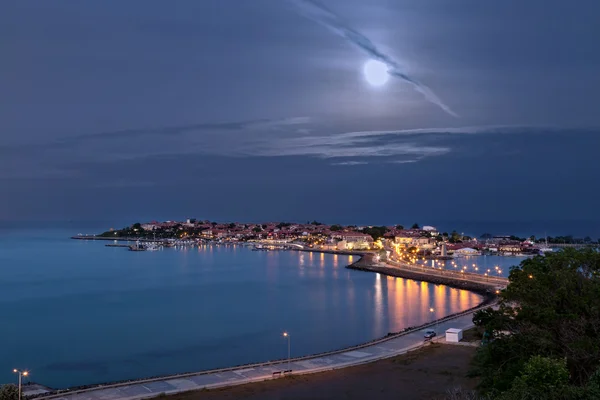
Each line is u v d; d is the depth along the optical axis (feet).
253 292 631.56
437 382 224.74
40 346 361.71
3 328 424.46
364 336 372.79
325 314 466.70
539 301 165.48
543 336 155.74
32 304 555.28
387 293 596.70
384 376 234.58
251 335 384.27
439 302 524.52
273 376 232.94
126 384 221.66
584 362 149.59
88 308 526.57
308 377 233.76
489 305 445.37
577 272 171.01
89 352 342.85
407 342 297.53
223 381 226.17
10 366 310.45
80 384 272.51
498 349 166.30
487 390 156.66
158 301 568.41
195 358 321.52
